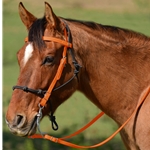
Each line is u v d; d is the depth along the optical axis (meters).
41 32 6.55
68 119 15.17
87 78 7.07
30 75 6.50
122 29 7.34
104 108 7.23
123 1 23.69
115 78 7.06
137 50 7.17
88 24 7.21
